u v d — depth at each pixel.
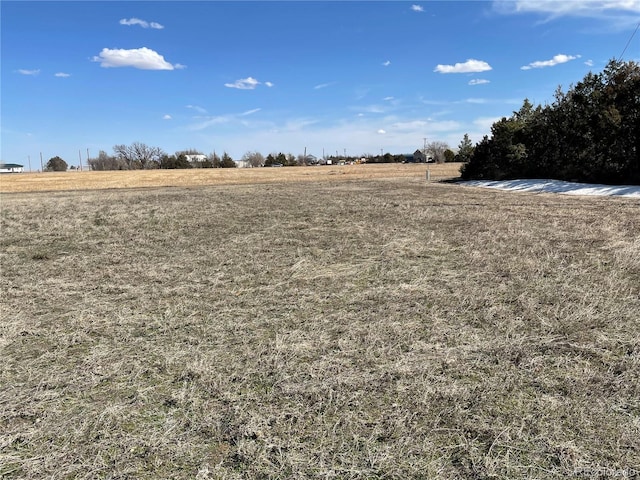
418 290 4.45
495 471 1.85
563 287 4.30
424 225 8.69
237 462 1.98
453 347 3.09
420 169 52.34
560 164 20.02
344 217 10.37
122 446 2.12
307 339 3.34
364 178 36.69
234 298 4.48
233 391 2.61
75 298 4.65
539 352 2.96
